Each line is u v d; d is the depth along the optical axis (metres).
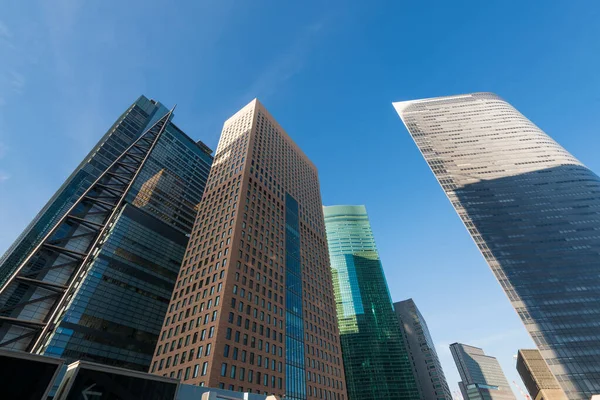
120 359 90.81
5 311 85.25
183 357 64.94
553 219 151.62
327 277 117.94
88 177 150.25
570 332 114.00
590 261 132.25
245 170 104.12
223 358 60.34
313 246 120.81
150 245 120.12
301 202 131.00
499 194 168.50
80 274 99.25
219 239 86.50
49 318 90.94
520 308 124.31
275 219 105.62
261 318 75.12
